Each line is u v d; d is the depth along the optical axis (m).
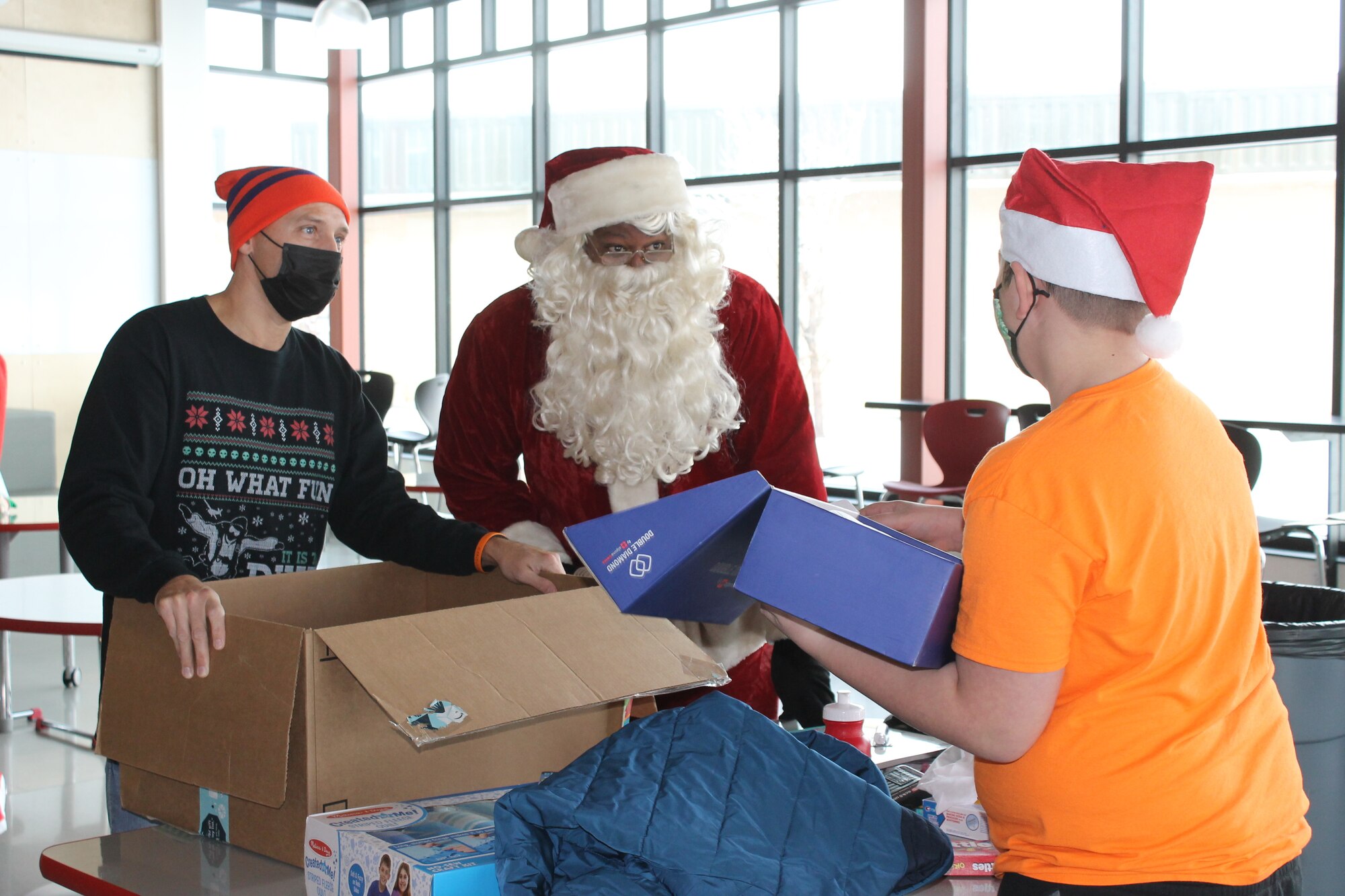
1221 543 0.99
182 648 1.16
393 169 9.43
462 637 1.16
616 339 2.05
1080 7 5.85
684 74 7.48
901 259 6.46
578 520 2.14
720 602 1.28
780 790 1.13
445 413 2.26
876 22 6.57
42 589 2.98
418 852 1.04
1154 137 5.66
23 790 3.29
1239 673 1.01
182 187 8.20
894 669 1.06
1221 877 0.97
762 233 7.22
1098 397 1.00
